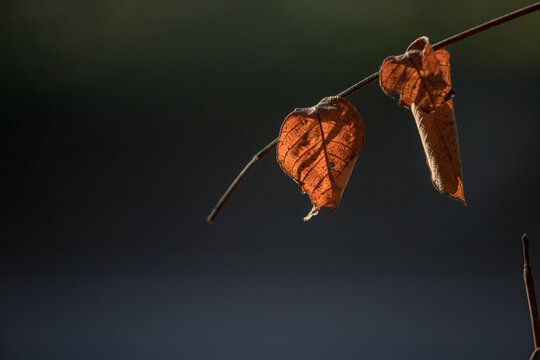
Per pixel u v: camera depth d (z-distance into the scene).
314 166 1.30
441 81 1.27
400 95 1.27
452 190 1.29
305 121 1.29
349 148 1.30
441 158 1.29
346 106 1.29
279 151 1.30
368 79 1.29
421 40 1.28
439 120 1.29
